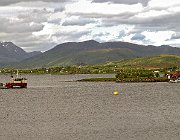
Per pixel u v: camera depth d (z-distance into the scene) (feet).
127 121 307.37
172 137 238.68
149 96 574.56
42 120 317.83
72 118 329.52
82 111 382.63
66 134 252.21
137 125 286.05
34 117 337.93
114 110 389.19
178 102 476.13
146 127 276.41
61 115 351.05
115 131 261.03
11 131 264.31
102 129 269.85
